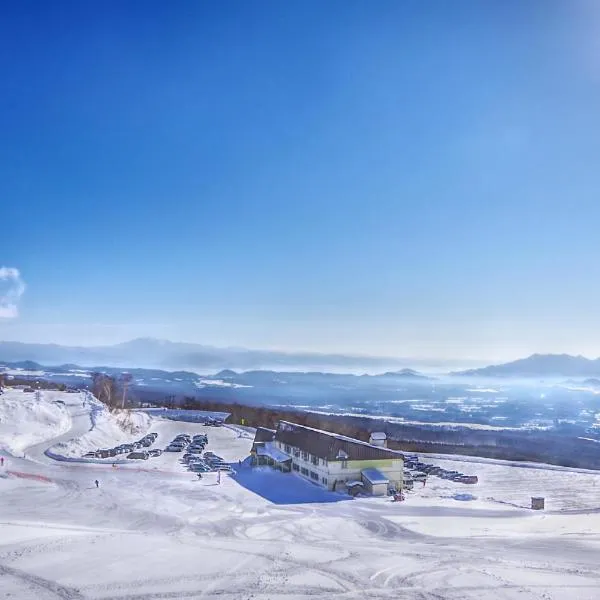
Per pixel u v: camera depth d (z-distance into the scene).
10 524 37.78
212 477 71.19
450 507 58.38
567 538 44.72
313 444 73.31
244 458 90.00
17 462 70.00
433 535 45.44
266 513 51.44
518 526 50.16
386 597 26.70
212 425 137.12
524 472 86.38
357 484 65.19
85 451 85.31
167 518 46.16
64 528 38.16
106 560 29.88
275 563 31.41
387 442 124.06
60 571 27.70
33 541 32.88
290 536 42.59
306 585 27.72
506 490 71.19
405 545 40.34
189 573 28.53
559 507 60.56
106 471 69.25
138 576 27.55
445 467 91.00
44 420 100.38
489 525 50.25
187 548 33.75
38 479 60.09
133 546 33.19
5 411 99.56
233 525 45.47
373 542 41.50
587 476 83.06
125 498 53.41
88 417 112.12
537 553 38.78
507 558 36.38
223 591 26.11
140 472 70.44
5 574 26.91
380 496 64.06
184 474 71.50
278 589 26.80
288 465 78.31
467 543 42.25
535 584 29.47
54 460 74.44
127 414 132.25
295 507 55.41
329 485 66.56
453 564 33.47
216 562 30.88
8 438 83.69
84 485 58.81
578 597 27.44
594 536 45.72
